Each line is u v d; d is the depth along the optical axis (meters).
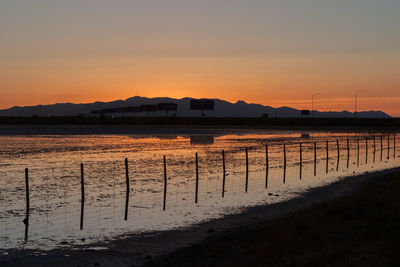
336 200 20.12
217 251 14.66
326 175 36.12
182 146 66.12
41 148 59.50
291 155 52.53
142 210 22.17
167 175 34.56
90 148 60.78
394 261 10.34
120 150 58.03
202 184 30.69
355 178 34.19
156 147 63.78
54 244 16.20
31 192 26.62
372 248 11.74
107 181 31.17
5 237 17.02
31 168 38.12
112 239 16.91
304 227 15.77
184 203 24.08
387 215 15.43
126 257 14.63
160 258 14.44
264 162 44.84
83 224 19.17
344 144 72.19
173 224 19.38
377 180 32.53
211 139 85.19
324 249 12.43
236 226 18.92
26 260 14.32
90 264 13.95
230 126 159.88
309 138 89.56
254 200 25.17
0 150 55.50
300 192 27.92
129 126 159.38
